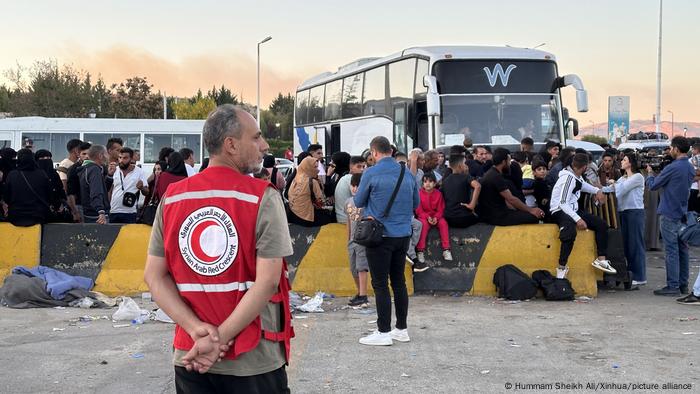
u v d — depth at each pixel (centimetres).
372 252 765
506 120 1700
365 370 686
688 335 820
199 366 323
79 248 1059
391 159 770
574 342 790
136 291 1048
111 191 1235
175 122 3117
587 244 1073
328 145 2403
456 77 1703
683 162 1060
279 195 341
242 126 341
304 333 834
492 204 1086
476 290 1073
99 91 5606
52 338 806
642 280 1160
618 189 1146
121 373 674
